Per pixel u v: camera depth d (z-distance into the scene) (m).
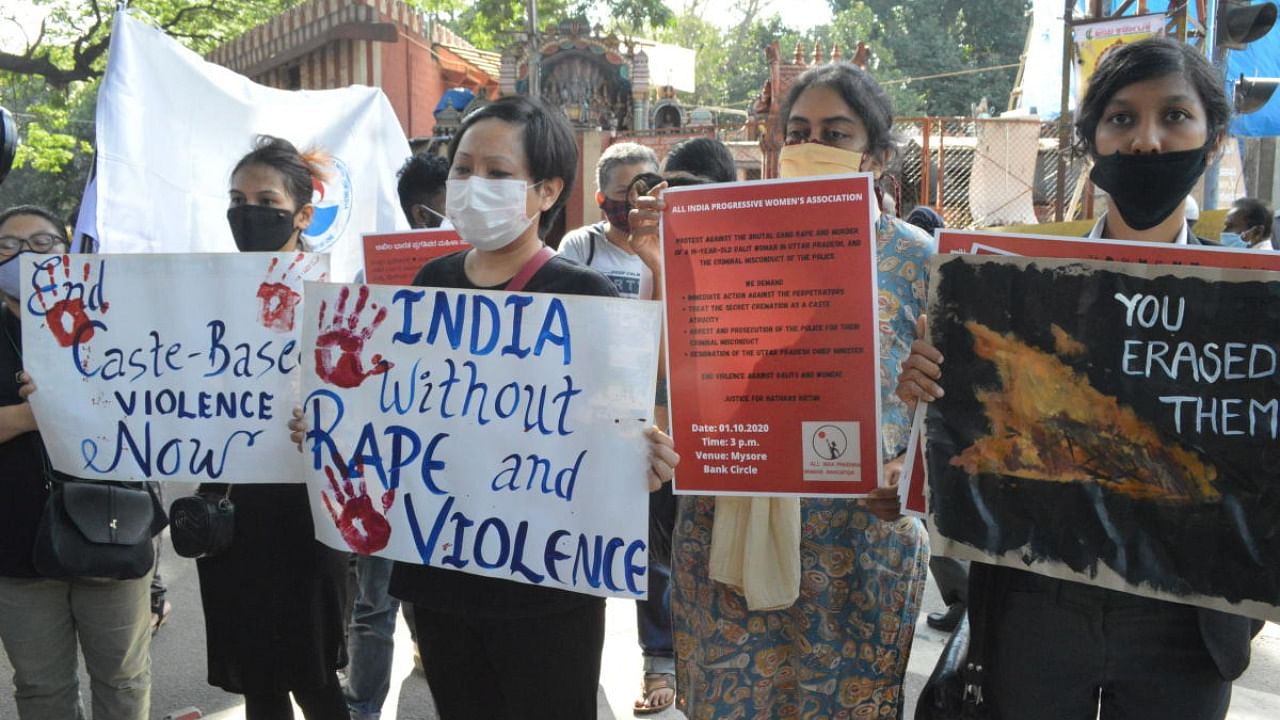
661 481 2.55
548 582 2.59
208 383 3.11
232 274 3.10
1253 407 2.23
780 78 15.34
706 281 2.83
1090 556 2.32
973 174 15.96
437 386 2.66
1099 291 2.33
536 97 2.76
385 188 5.50
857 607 2.88
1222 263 2.28
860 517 2.86
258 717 3.21
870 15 43.22
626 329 2.54
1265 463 2.21
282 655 3.10
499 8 28.58
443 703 2.75
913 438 2.56
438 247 3.98
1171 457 2.28
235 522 3.09
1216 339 2.26
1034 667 2.43
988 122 15.77
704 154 4.41
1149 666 2.37
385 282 4.03
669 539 4.27
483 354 2.63
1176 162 2.36
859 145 2.98
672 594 3.11
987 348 2.41
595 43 21.17
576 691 2.66
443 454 2.65
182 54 4.86
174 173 4.84
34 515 3.22
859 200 2.71
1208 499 2.25
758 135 16.47
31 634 3.26
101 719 3.40
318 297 2.75
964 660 2.60
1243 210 6.93
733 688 3.00
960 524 2.43
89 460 3.15
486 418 2.63
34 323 3.17
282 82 22.45
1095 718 2.47
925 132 15.85
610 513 2.56
